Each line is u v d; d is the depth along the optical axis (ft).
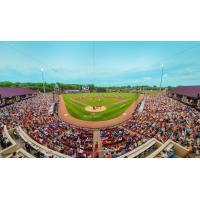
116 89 392.27
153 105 132.46
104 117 105.81
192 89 151.43
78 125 89.81
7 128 64.69
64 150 50.24
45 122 81.71
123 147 52.13
